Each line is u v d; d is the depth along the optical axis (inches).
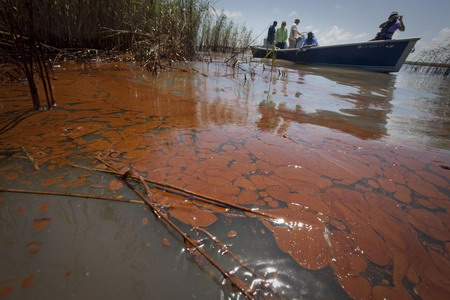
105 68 146.3
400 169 47.9
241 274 24.5
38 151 44.6
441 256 28.4
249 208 33.9
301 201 36.0
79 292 21.4
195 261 25.4
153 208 31.6
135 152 46.9
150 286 22.5
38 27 149.8
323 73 231.8
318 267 26.0
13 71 99.4
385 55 250.8
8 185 34.4
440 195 40.0
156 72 139.4
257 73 188.9
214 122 67.3
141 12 188.4
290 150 52.7
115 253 25.4
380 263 27.0
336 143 58.8
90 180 37.0
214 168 43.3
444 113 102.3
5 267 23.1
